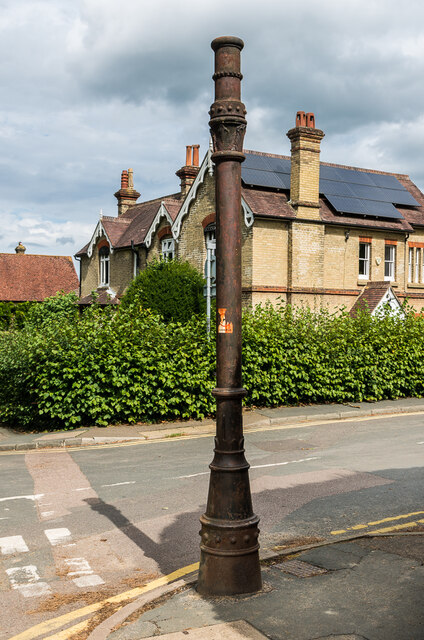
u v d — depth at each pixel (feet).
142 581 17.95
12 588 17.62
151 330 48.37
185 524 23.13
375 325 61.05
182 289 69.10
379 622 13.53
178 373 47.32
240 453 15.78
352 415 52.44
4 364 44.60
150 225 95.14
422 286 88.22
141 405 46.91
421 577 16.08
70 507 25.63
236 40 16.03
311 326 56.80
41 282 148.25
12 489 28.68
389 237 84.38
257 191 75.82
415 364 62.54
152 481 29.96
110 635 13.64
